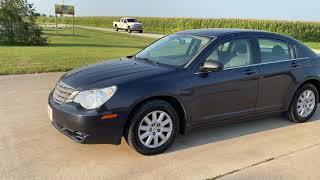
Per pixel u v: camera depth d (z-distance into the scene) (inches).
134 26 1910.7
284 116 251.6
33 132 209.9
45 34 1381.6
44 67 442.6
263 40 223.9
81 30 1921.8
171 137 187.2
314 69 242.2
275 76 222.7
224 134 217.5
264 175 165.8
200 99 192.2
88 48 785.6
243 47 213.5
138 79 177.6
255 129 228.5
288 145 203.5
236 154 188.5
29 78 378.3
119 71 188.9
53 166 167.6
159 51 219.5
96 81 177.2
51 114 183.8
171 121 185.5
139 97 173.0
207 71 192.9
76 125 169.0
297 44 241.6
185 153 187.8
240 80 205.9
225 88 200.4
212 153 189.0
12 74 398.9
